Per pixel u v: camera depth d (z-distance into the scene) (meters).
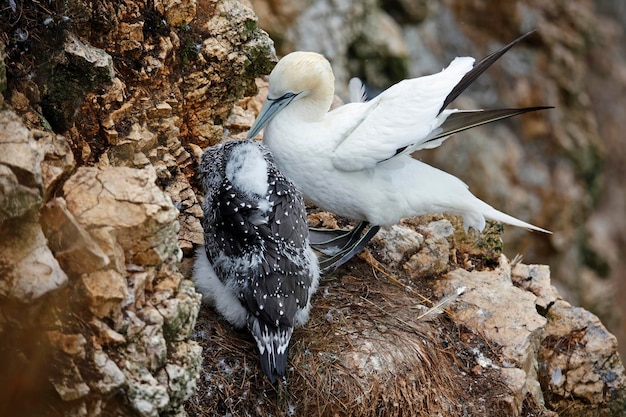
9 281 6.11
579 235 18.80
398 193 8.82
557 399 10.02
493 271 10.22
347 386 7.88
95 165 8.08
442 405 8.30
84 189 6.72
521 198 17.91
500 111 8.67
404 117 8.49
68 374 6.16
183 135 9.56
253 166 8.08
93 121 8.21
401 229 9.88
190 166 9.30
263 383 7.77
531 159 18.52
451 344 8.90
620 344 18.70
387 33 16.70
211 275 8.07
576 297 18.22
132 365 6.34
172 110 9.16
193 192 9.00
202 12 9.59
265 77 11.95
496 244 10.70
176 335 6.75
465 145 17.45
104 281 6.35
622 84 20.81
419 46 17.66
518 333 9.17
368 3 16.58
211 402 7.55
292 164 8.76
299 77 8.72
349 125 8.66
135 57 8.80
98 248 6.34
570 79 19.50
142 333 6.47
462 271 9.98
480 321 9.25
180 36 9.30
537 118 18.80
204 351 7.80
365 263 9.41
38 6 7.52
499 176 17.72
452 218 10.58
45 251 6.23
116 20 8.55
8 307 6.14
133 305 6.52
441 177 9.02
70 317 6.28
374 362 8.10
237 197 7.89
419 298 9.23
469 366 8.84
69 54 7.59
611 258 19.02
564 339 10.17
